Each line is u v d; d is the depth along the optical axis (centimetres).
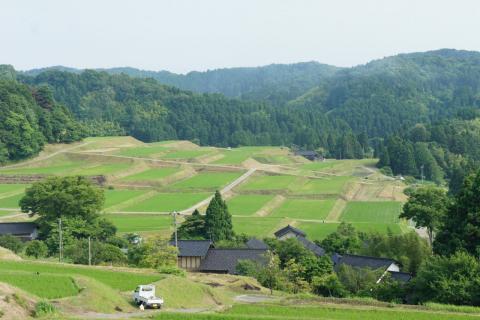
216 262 8769
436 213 9412
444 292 6075
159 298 5103
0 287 4194
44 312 4131
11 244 9750
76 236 10212
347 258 8881
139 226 12275
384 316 5097
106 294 5003
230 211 14638
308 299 6022
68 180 10894
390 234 10538
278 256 8825
